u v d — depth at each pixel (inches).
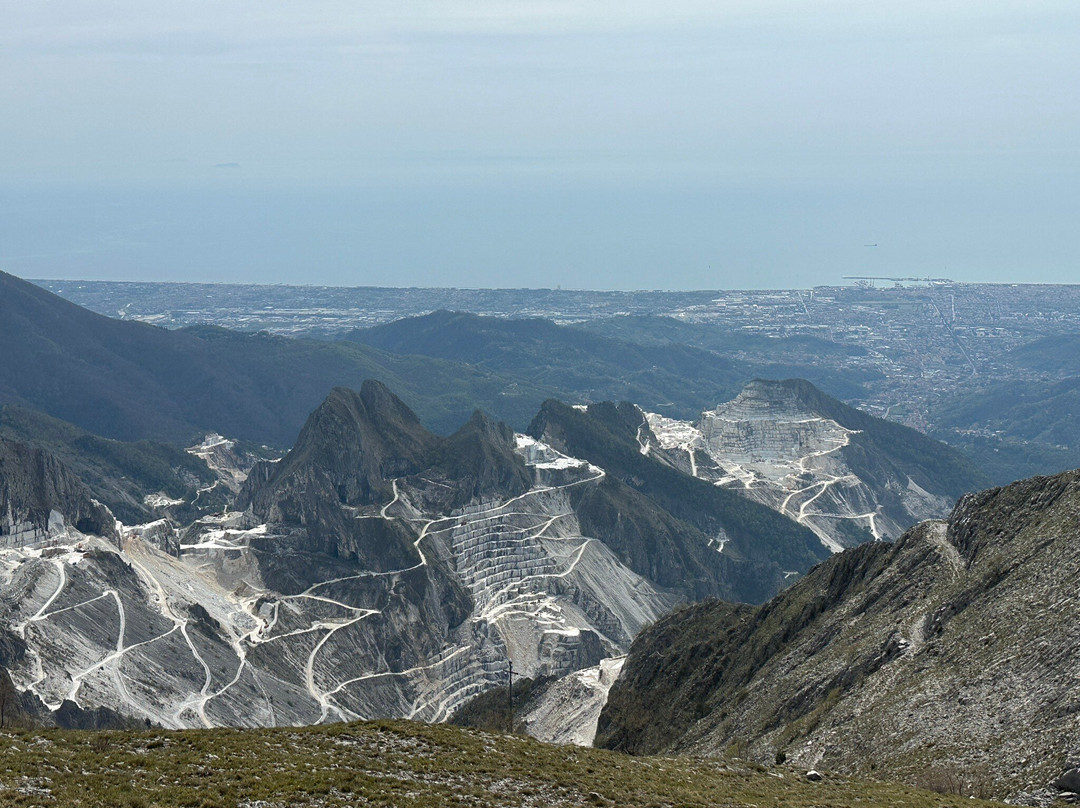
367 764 4254.4
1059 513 6254.9
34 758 3998.5
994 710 4909.0
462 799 3993.6
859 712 5679.1
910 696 5447.8
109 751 4205.2
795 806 4217.5
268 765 4143.7
